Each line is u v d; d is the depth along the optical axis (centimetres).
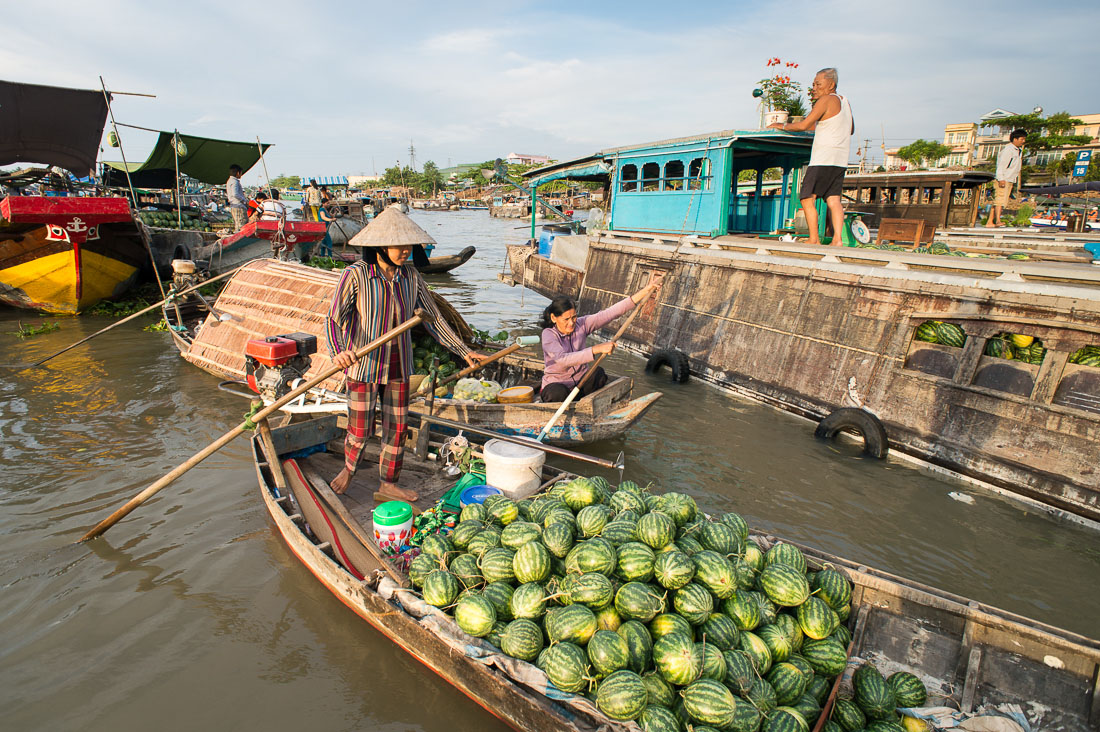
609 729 289
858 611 390
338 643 419
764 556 386
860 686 343
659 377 1075
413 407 707
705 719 288
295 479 559
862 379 782
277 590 470
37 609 442
